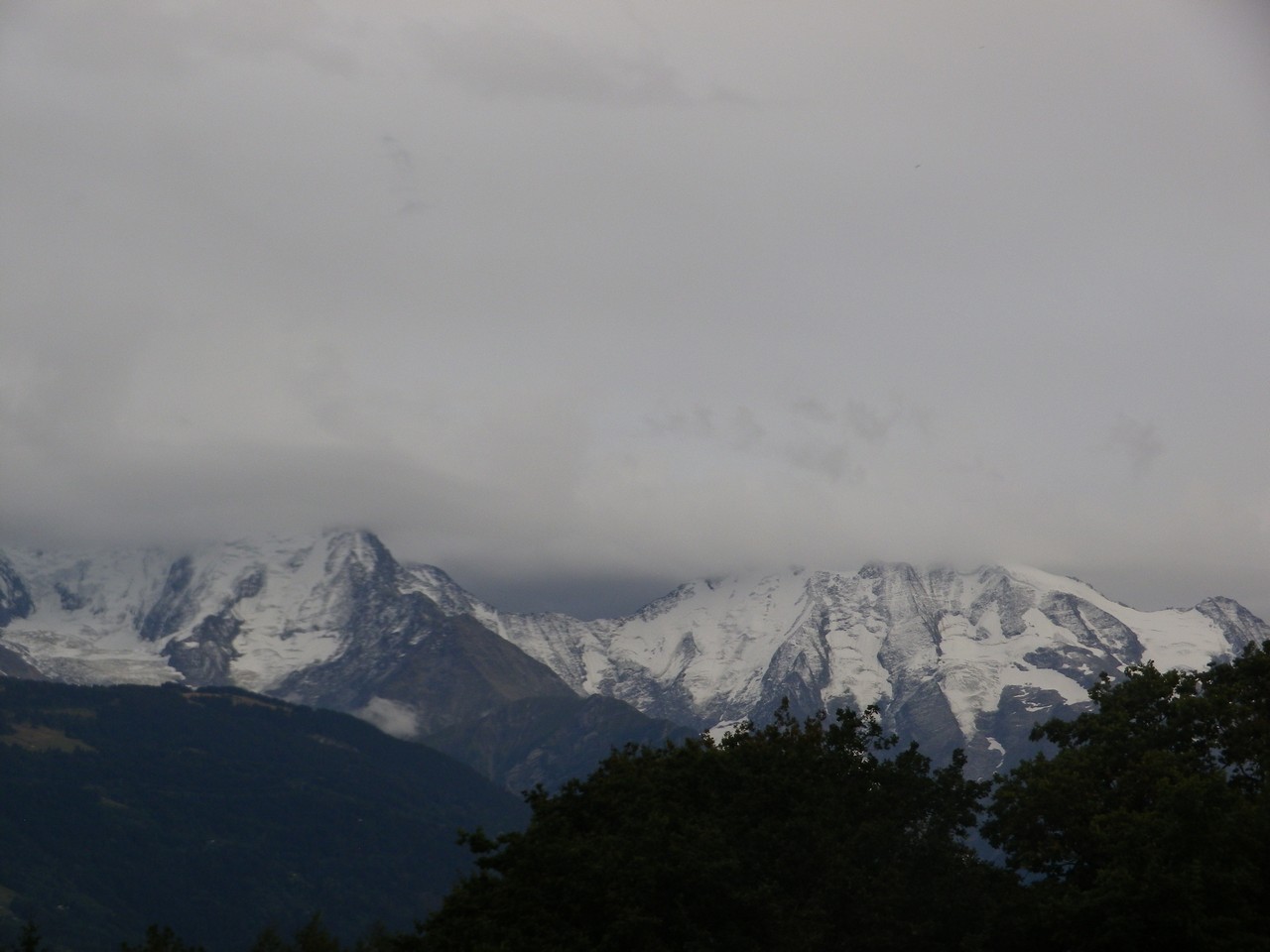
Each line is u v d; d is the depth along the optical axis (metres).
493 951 180.38
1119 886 188.38
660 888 191.88
